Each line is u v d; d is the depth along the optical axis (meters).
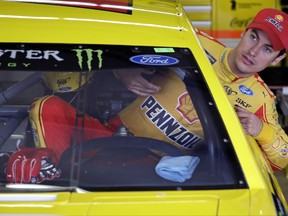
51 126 2.64
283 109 5.96
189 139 2.75
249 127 3.05
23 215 2.14
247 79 3.42
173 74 2.66
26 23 2.73
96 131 2.67
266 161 3.01
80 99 2.76
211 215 2.15
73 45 2.68
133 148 2.55
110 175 2.41
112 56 2.67
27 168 2.44
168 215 2.14
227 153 2.44
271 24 3.21
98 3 2.95
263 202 2.23
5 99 2.85
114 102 2.77
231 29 6.45
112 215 2.14
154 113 2.81
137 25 2.80
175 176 2.39
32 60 2.62
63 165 2.46
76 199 2.24
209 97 2.61
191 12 6.44
